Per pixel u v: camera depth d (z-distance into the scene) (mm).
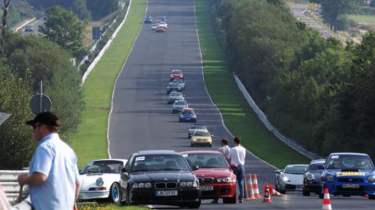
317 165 113625
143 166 79688
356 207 81125
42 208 33844
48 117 34594
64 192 34000
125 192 79062
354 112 186500
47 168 33875
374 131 182500
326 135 196625
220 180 88875
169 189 77250
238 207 82688
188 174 78812
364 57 195875
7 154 129625
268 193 94500
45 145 34062
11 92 130875
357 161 100875
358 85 184875
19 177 34062
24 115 130500
